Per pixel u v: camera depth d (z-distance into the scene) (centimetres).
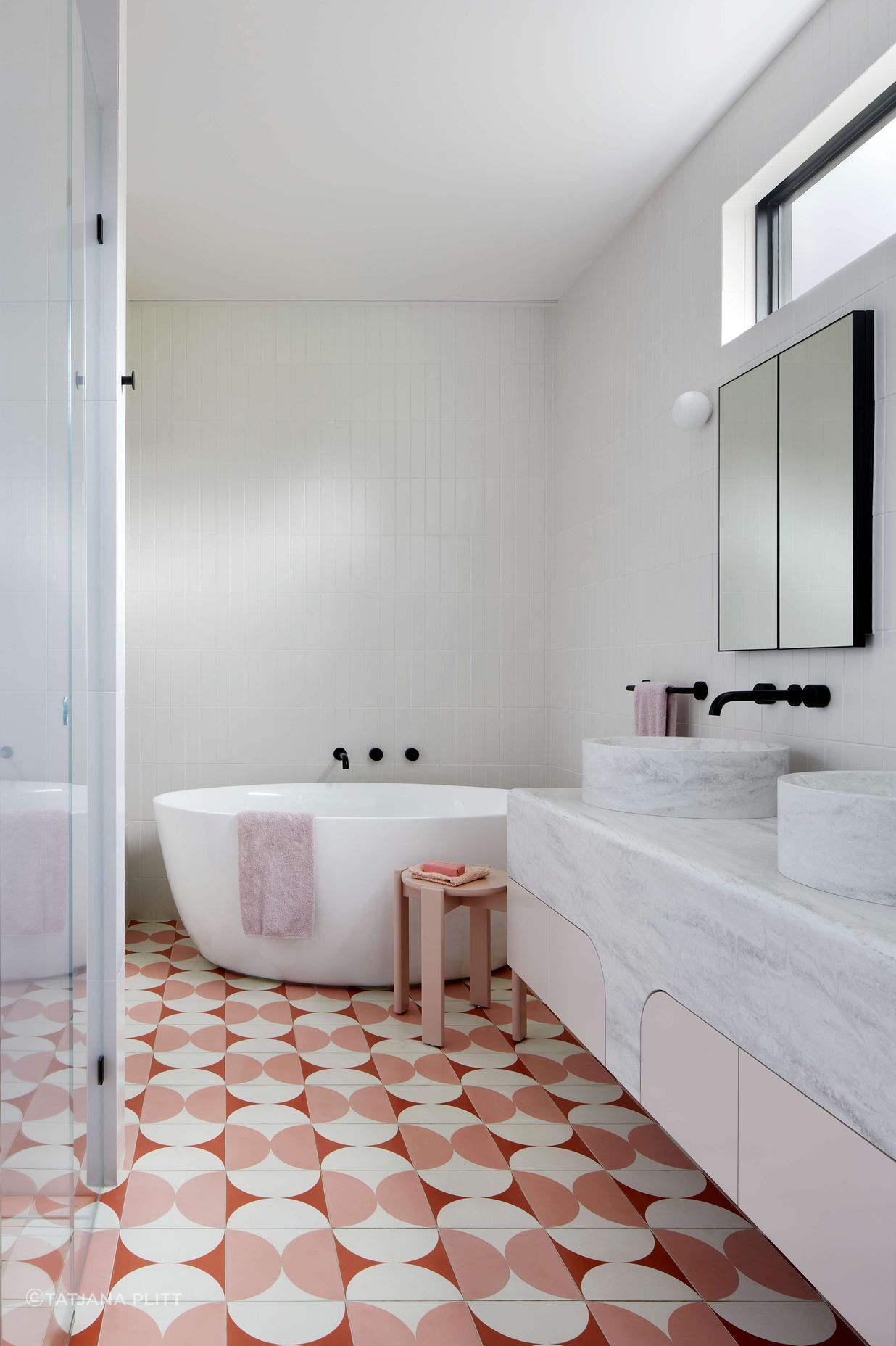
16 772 123
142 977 353
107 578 207
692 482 306
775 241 282
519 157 314
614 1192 208
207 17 245
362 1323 163
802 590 237
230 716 441
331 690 445
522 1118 242
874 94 226
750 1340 160
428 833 336
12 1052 120
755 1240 191
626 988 195
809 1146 133
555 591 448
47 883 145
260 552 443
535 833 255
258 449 443
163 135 300
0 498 114
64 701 160
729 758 217
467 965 354
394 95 280
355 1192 206
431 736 450
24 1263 126
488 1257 183
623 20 246
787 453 244
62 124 154
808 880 148
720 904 158
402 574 449
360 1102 250
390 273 411
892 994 115
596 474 396
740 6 240
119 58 201
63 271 157
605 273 387
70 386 165
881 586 210
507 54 261
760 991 145
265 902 336
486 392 452
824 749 232
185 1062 275
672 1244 189
